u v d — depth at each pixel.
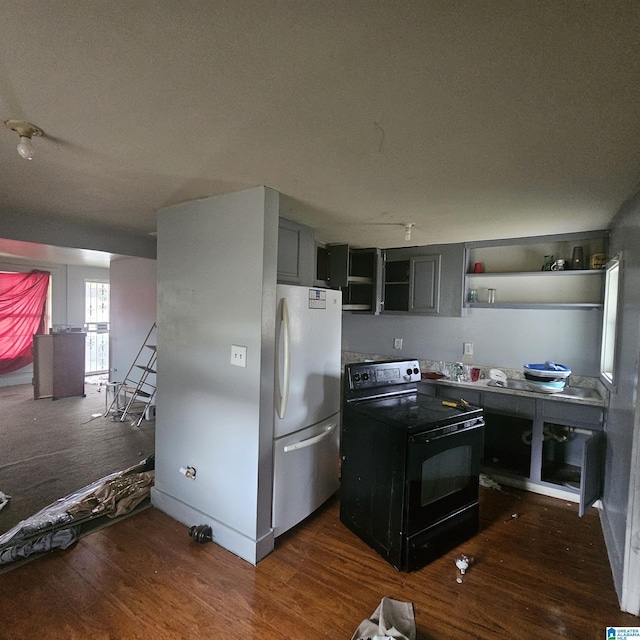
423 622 1.73
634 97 1.13
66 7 0.81
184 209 2.49
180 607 1.78
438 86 1.10
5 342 6.11
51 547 2.14
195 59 0.99
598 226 2.85
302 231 2.89
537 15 0.81
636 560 1.80
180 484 2.54
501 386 3.19
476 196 2.16
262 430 2.15
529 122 1.30
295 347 2.40
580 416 2.82
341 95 1.16
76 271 6.88
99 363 7.32
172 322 2.59
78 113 1.29
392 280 4.10
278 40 0.91
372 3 0.79
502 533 2.48
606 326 2.95
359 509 2.40
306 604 1.82
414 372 2.85
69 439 3.96
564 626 1.73
